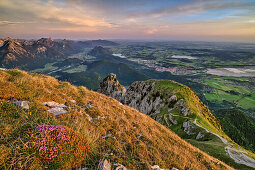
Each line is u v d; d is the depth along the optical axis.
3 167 4.63
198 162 12.96
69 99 12.97
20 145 5.43
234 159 33.09
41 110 8.97
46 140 5.74
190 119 65.88
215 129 62.03
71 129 7.45
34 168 4.97
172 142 15.17
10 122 6.73
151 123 19.25
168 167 9.33
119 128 11.59
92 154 7.04
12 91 9.08
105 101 17.92
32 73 16.03
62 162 5.48
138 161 8.14
